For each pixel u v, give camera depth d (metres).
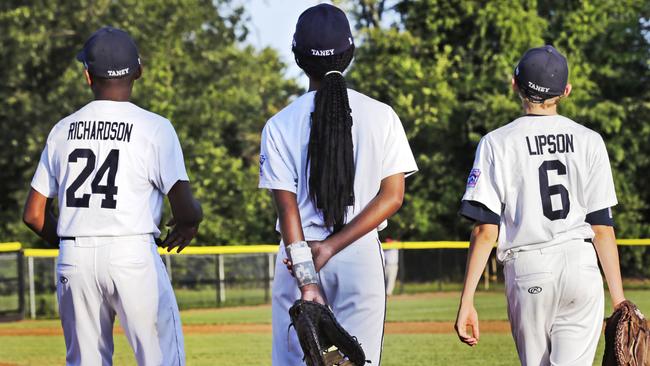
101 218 5.29
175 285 25.22
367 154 4.59
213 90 36.09
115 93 5.45
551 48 5.25
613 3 32.16
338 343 4.07
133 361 12.14
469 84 31.12
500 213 5.15
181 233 5.63
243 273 26.09
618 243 24.34
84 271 5.29
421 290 26.48
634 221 30.81
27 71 34.06
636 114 31.11
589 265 5.05
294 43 4.64
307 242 4.57
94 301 5.34
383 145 4.60
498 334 15.07
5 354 13.26
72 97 32.75
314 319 4.04
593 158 5.07
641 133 31.03
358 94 4.67
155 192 5.46
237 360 12.21
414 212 31.50
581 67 31.08
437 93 30.70
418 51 32.50
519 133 5.14
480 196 5.11
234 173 34.28
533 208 5.07
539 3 32.78
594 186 5.07
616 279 5.07
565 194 5.07
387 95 31.94
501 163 5.12
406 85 31.33
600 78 32.53
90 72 5.42
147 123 5.40
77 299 5.34
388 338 14.70
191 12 35.66
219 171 33.75
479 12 30.72
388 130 4.61
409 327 16.75
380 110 4.63
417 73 30.77
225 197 34.47
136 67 5.48
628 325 4.96
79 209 5.31
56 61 34.34
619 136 30.89
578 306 5.05
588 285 5.03
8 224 33.22
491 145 5.16
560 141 5.10
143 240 5.37
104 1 34.50
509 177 5.11
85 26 33.66
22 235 33.28
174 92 33.94
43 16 32.97
